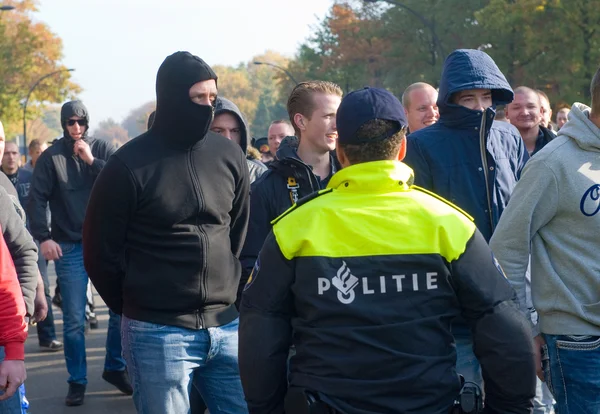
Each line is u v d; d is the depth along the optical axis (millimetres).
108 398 11406
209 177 6246
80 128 11633
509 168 6641
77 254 11414
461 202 6441
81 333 11180
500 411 4410
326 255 4258
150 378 6117
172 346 6105
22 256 6320
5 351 5816
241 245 6688
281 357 4375
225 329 6328
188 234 6141
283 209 6820
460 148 6496
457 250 4258
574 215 5812
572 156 5773
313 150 7055
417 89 8930
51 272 27938
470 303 4309
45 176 11508
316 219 4320
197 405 8281
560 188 5793
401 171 4379
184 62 6043
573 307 5828
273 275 4352
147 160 6074
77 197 11648
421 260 4223
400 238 4250
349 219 4285
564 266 5895
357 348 4176
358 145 4359
